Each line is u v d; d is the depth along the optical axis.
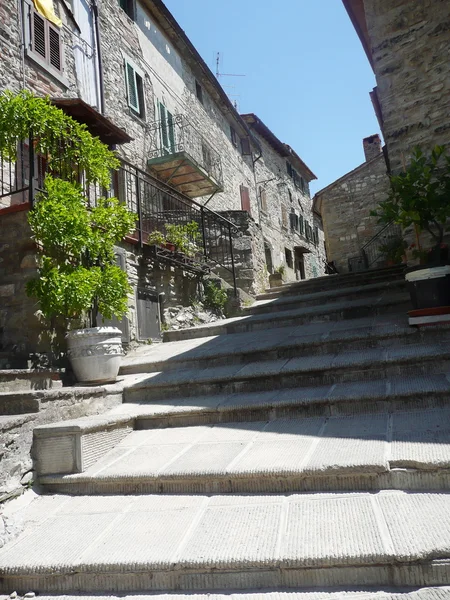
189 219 11.21
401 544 1.82
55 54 9.13
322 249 31.48
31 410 3.17
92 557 2.12
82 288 4.36
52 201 4.51
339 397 3.30
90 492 2.86
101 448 3.21
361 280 8.35
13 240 4.81
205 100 17.16
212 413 3.61
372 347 4.32
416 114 6.19
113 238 5.15
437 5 6.12
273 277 12.19
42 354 4.64
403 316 5.02
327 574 1.85
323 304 7.09
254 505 2.36
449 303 4.23
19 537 2.42
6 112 4.66
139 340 6.59
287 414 3.43
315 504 2.27
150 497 2.67
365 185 19.53
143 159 12.06
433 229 5.88
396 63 6.40
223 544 2.06
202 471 2.62
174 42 15.04
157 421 3.76
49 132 4.96
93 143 5.33
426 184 4.56
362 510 2.13
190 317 8.12
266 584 1.90
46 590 2.13
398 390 3.23
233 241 11.08
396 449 2.47
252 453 2.80
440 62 6.05
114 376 4.65
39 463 3.02
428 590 1.71
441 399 3.10
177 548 2.09
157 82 13.52
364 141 22.42
